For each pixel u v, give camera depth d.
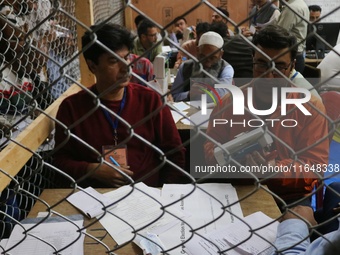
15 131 1.57
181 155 1.87
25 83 1.66
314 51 4.15
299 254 0.97
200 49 2.31
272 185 1.65
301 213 1.23
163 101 0.67
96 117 1.78
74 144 1.81
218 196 1.40
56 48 2.14
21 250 1.13
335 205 1.46
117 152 1.70
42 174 1.93
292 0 3.38
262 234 1.17
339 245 0.79
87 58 1.63
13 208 1.50
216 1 4.77
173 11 5.03
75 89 2.29
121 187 1.48
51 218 1.28
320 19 0.59
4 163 1.39
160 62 2.63
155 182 1.87
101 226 1.25
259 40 1.52
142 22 1.69
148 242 1.13
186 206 1.34
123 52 1.53
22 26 1.69
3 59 1.52
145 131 1.82
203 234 1.18
